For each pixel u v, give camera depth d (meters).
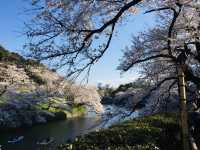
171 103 20.80
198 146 11.75
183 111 9.30
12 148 31.12
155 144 10.07
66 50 9.07
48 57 8.98
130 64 16.19
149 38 16.20
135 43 16.55
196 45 13.91
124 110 16.86
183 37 14.30
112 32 9.62
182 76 9.49
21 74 34.28
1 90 39.94
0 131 40.09
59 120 51.97
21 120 44.78
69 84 9.55
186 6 12.69
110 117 16.44
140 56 16.62
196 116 12.69
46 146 31.61
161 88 19.30
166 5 12.28
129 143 9.66
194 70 18.09
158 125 11.98
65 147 8.87
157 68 17.80
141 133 10.38
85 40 9.18
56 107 53.84
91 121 50.34
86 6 9.34
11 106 45.44
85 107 60.97
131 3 9.25
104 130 10.28
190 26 13.89
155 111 19.59
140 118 13.20
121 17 11.44
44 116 49.59
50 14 8.84
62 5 9.05
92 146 8.80
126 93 20.28
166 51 16.25
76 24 9.12
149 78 18.27
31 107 48.09
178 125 12.22
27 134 38.59
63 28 8.99
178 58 13.01
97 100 42.00
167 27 16.05
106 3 9.78
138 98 19.47
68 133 38.97
